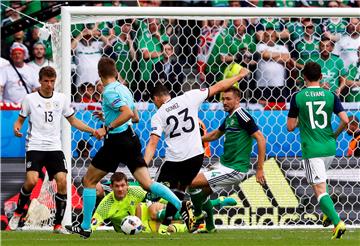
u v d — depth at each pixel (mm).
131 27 43875
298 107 30047
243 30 44844
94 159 29234
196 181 32344
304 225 37781
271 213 38469
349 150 39531
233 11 37125
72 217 38688
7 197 38906
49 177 33156
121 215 33844
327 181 39188
